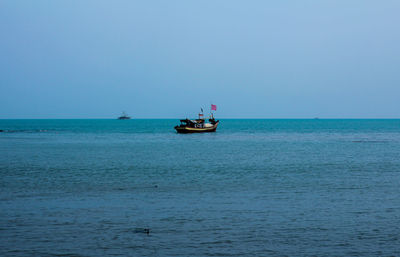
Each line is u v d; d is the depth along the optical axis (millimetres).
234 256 16453
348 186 31422
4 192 29031
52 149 69938
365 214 22578
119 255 16516
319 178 35625
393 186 31422
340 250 17047
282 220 21344
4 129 177750
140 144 83812
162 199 26562
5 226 20203
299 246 17516
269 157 55219
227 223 20797
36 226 20234
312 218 21734
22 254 16578
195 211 23297
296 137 112000
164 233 19203
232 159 52594
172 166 44938
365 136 116562
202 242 18000
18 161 50188
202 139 103688
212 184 32469
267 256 16453
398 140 96188
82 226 20281
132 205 24812
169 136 119188
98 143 87062
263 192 28938
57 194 28297
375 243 17859
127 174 38406
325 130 167750
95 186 31609
